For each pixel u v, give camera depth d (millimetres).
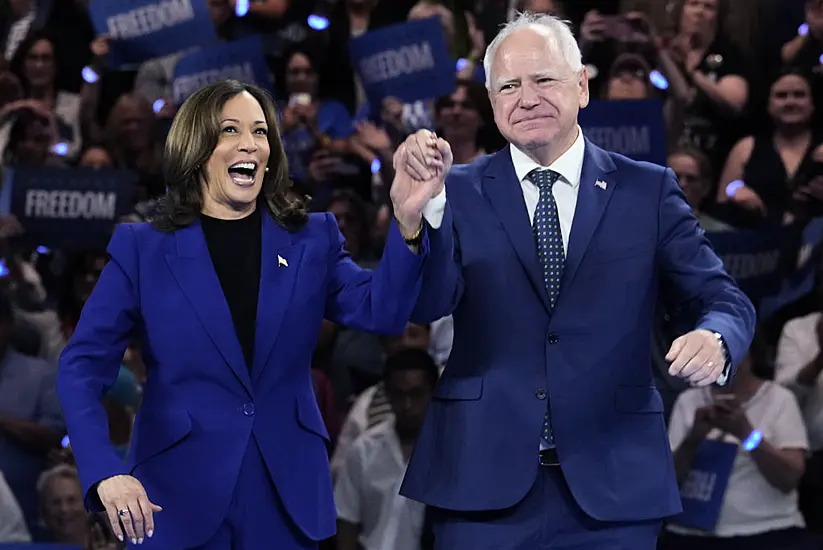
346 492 15898
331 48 20547
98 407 8961
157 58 19125
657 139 17016
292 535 9055
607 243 9312
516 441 9172
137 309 9188
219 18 20625
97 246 18188
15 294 17844
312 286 9320
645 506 9102
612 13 20172
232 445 8922
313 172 19016
